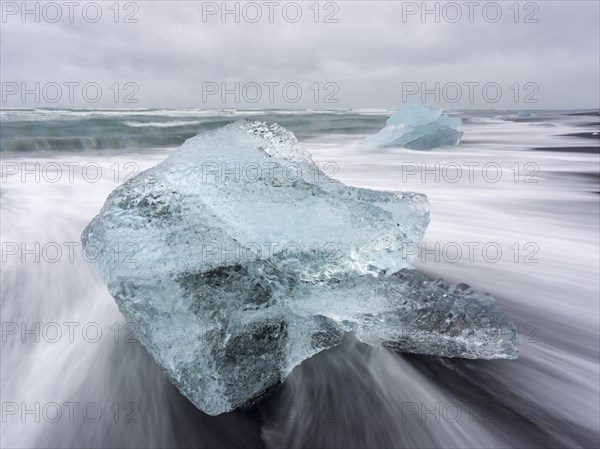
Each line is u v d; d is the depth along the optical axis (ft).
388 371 8.46
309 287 8.02
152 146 48.52
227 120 79.00
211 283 7.27
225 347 7.01
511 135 68.74
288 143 9.80
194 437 7.14
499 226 18.90
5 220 18.10
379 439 7.28
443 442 7.25
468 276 13.44
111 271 7.11
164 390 7.97
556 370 8.73
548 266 14.26
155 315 6.80
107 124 63.00
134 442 7.11
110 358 8.85
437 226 18.85
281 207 8.08
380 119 107.34
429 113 56.24
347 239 7.91
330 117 113.29
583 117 142.31
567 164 36.55
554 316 11.10
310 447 7.07
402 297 8.24
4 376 8.48
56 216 18.94
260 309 7.54
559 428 7.41
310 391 7.99
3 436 7.17
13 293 11.62
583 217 20.29
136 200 7.86
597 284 12.93
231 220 7.95
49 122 60.29
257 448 6.98
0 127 52.85
